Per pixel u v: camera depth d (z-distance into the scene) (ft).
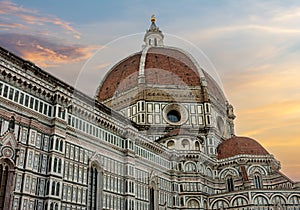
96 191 213.05
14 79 171.94
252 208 289.53
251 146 357.00
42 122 184.65
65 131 195.72
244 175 332.19
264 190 297.12
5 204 152.35
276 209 289.12
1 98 162.40
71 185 194.08
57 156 184.85
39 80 187.52
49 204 171.32
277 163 346.95
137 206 247.09
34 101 182.70
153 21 492.95
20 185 162.91
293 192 297.33
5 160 158.81
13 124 166.09
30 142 173.27
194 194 307.78
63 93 199.11
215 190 342.03
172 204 297.53
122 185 238.27
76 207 193.88
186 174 314.55
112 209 221.87
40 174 175.11
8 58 176.55
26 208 162.20
